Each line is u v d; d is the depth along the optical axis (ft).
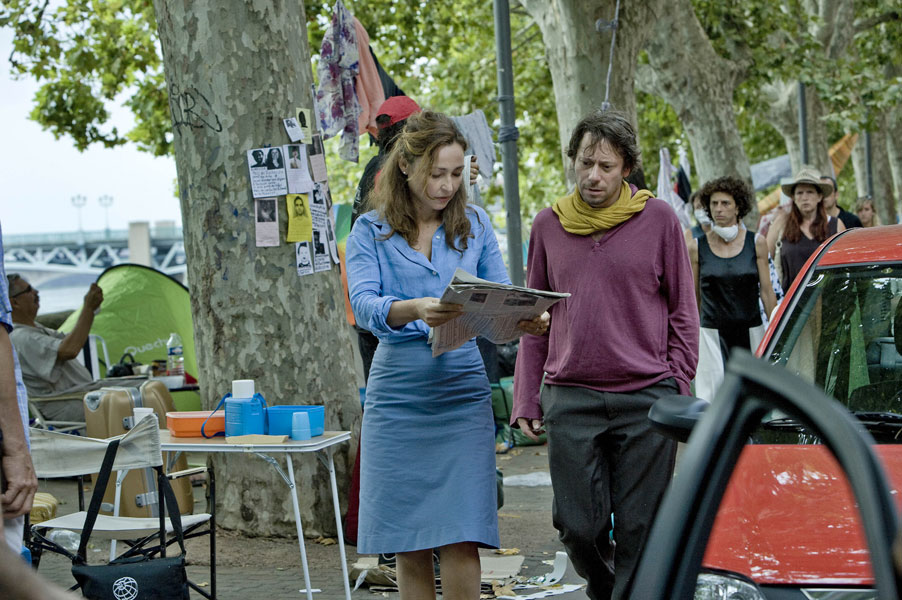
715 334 25.84
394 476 12.99
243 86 23.36
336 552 21.74
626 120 13.58
